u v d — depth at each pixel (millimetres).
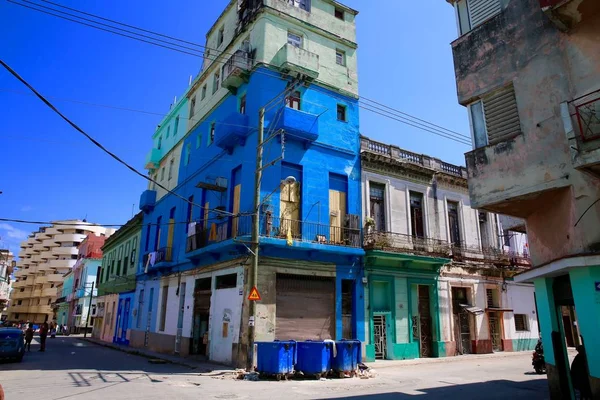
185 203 24672
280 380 12734
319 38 21469
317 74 19797
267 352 13172
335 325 17828
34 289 95188
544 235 10398
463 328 22859
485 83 11242
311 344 13367
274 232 16828
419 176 22953
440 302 21828
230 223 18641
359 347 14188
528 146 9953
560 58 9680
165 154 30328
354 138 20953
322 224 18328
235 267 17391
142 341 26641
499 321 24500
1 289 77250
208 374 14172
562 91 9500
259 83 18812
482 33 11625
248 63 19688
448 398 10039
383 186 21562
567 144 9211
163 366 16969
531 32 10422
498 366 17766
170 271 24578
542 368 15078
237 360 15875
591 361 8148
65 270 91125
